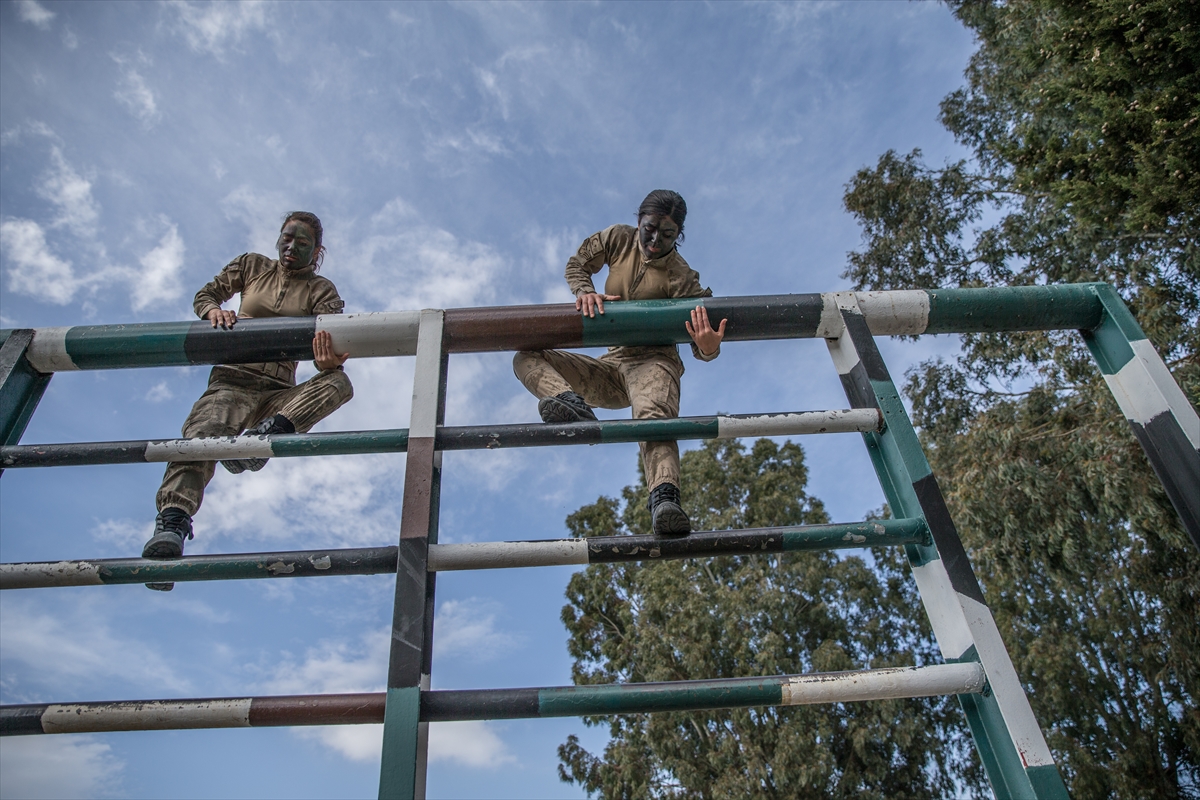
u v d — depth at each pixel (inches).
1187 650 405.1
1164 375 93.7
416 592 73.2
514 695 70.0
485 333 98.7
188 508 96.0
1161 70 255.8
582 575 633.0
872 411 89.7
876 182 496.1
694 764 504.1
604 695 70.4
